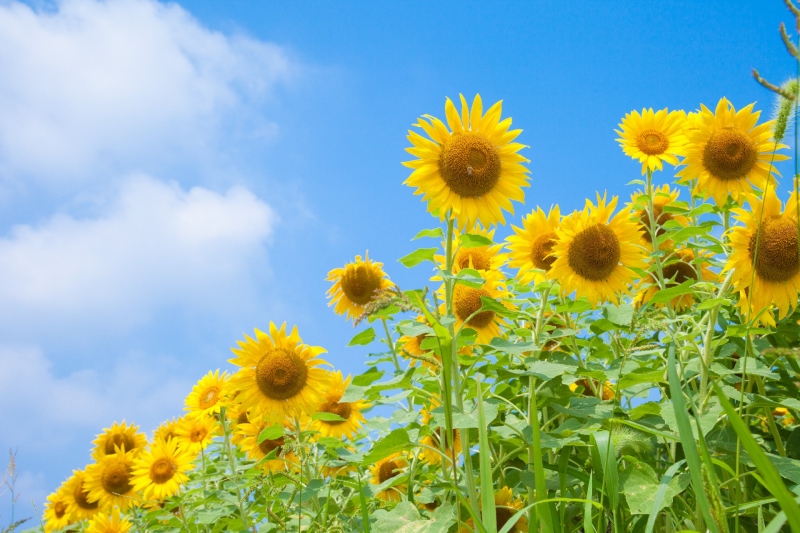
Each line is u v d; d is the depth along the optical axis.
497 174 4.20
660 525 4.08
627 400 4.63
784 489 1.70
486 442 2.76
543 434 3.72
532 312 5.09
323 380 5.24
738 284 3.88
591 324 4.44
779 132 2.50
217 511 5.34
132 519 6.70
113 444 7.39
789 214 3.88
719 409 3.46
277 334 5.25
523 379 4.39
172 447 6.39
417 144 4.14
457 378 3.58
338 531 3.74
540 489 2.78
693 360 3.93
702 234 4.32
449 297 3.86
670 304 5.15
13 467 4.94
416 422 4.45
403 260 3.84
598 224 4.58
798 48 2.22
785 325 4.43
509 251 4.98
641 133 5.53
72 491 7.60
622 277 4.59
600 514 3.00
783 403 3.43
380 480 5.64
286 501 4.49
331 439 4.59
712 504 2.14
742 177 5.10
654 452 4.32
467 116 4.34
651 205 5.33
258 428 5.82
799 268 3.80
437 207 4.07
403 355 3.67
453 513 3.38
